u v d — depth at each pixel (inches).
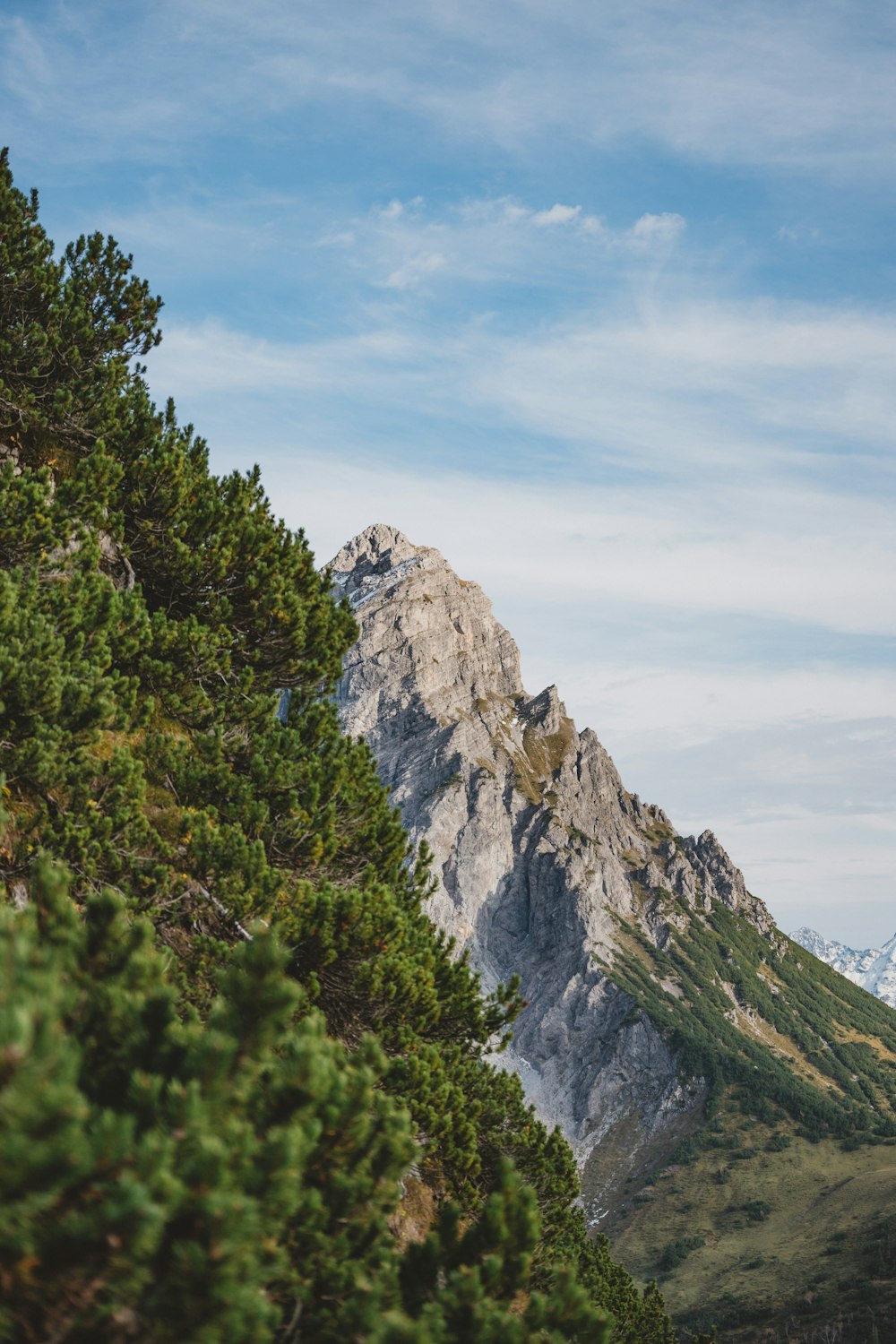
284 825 732.0
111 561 896.9
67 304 935.7
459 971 787.4
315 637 943.0
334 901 640.4
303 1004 615.5
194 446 1020.5
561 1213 781.3
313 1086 271.4
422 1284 332.8
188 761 740.0
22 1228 201.8
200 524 914.7
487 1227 332.2
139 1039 272.1
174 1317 220.2
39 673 561.6
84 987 296.0
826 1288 6983.3
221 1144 225.9
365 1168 319.0
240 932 625.3
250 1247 229.0
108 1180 209.5
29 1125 193.3
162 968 309.9
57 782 561.9
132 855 584.4
